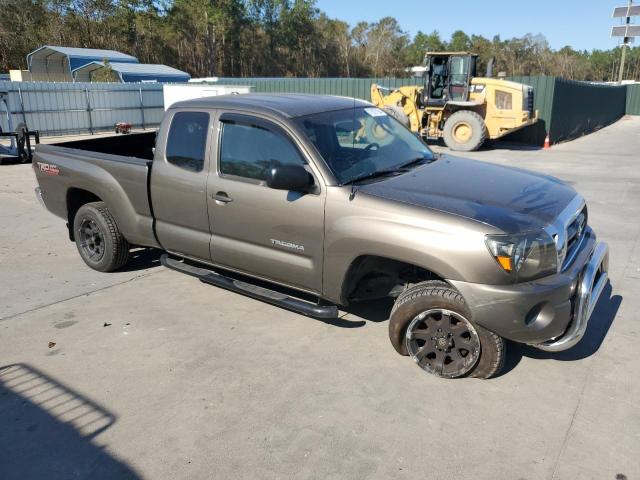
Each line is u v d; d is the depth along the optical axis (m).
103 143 6.72
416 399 3.60
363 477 2.93
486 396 3.62
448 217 3.53
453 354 3.79
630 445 3.13
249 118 4.41
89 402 3.63
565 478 2.89
